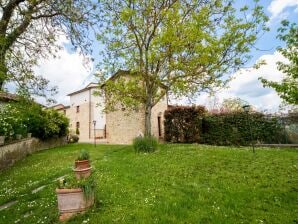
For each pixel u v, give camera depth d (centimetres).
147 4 1836
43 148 2816
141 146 1719
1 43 931
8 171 1560
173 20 1725
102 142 3556
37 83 1131
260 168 997
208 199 677
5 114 1456
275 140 2020
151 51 1750
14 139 1988
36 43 1159
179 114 2538
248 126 2123
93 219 593
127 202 684
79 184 661
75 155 1991
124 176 991
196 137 2384
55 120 2883
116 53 1895
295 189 720
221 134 2231
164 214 593
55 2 1059
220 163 1134
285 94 671
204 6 1797
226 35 1712
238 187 761
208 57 1653
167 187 804
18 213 718
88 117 4828
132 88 1867
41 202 776
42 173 1307
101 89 2061
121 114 3097
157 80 1836
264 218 550
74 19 1105
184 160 1260
